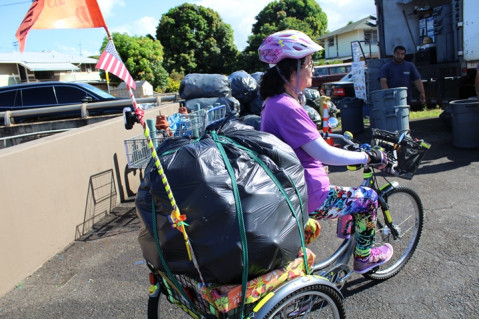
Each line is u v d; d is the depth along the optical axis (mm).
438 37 10141
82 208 4551
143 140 4887
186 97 7992
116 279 3512
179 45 43750
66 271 3703
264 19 50812
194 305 2029
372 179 2881
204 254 1686
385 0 10922
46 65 35406
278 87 2316
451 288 2902
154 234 1834
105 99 9930
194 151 1842
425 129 8312
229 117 2363
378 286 3020
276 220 1780
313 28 50969
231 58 45562
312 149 2215
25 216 3646
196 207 1694
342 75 17172
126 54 32531
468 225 3820
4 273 3371
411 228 3172
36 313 3102
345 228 2732
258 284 1848
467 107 6312
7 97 9938
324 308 2471
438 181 5156
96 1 1722
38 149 3873
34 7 1649
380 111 6926
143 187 1979
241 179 1777
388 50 11086
